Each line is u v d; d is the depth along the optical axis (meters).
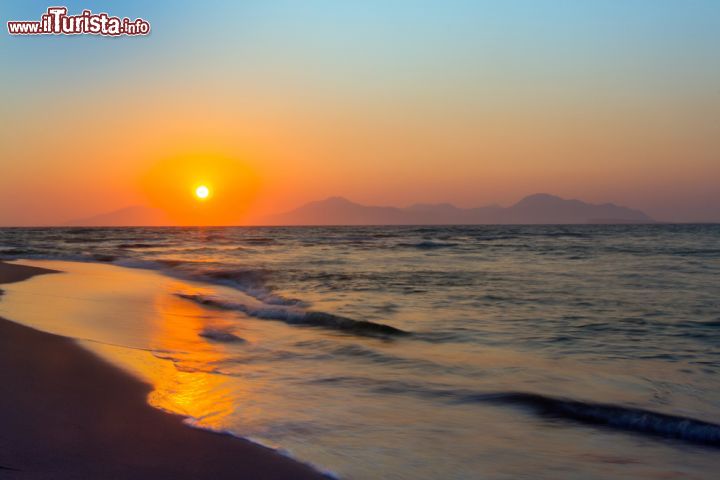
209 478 4.59
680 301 15.38
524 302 15.27
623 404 6.86
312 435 5.75
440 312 13.71
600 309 14.09
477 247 45.59
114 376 7.46
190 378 7.69
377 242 57.38
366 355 9.32
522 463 5.21
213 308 14.40
